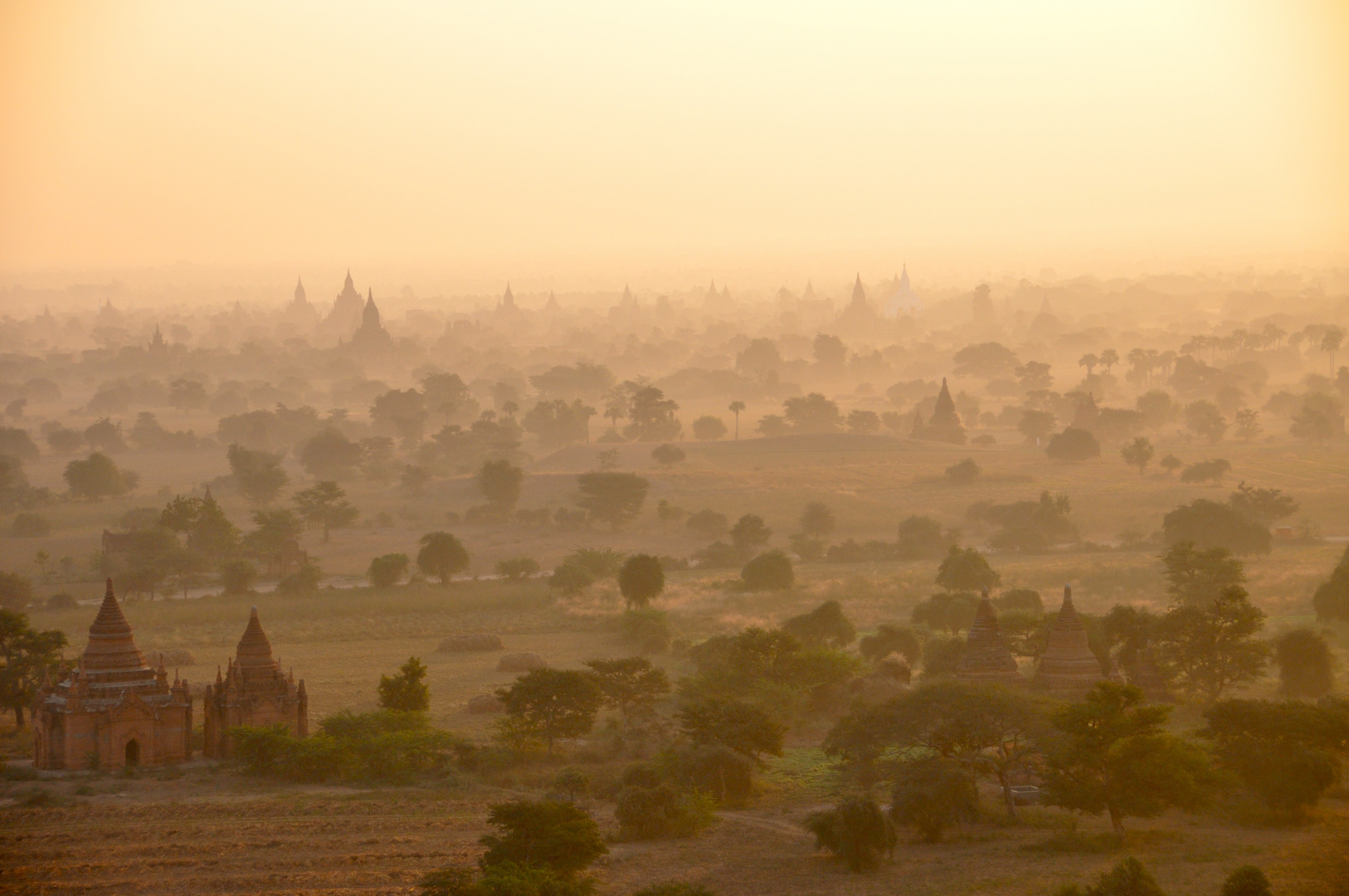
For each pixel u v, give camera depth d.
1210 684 76.81
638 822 56.47
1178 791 52.09
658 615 104.12
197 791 63.41
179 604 121.62
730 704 67.88
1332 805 57.59
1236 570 101.12
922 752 65.50
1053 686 69.75
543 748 71.12
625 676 77.38
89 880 50.53
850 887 48.31
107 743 67.88
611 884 49.97
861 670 81.69
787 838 55.75
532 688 71.38
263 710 70.75
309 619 115.50
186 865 52.25
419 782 66.06
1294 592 113.19
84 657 69.12
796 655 80.44
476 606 119.94
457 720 79.81
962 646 81.31
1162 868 48.16
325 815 59.16
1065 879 47.03
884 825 51.12
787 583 123.19
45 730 67.88
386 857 53.00
